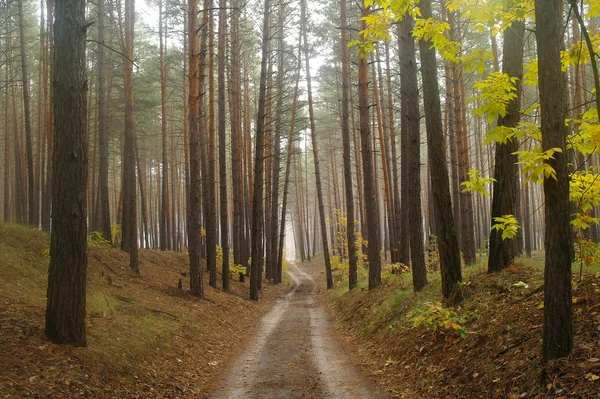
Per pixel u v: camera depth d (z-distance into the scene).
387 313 10.82
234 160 24.94
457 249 8.84
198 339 10.55
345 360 9.11
